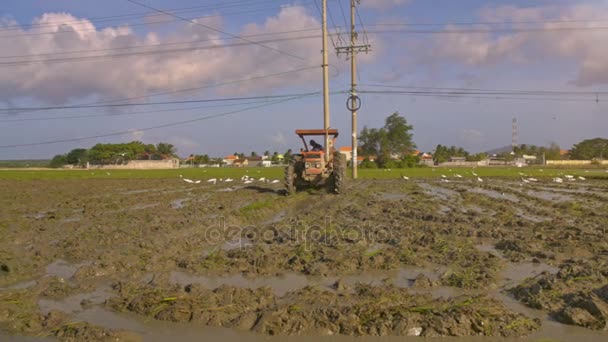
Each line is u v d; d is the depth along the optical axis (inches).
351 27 1216.8
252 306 226.1
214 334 198.5
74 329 201.3
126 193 920.9
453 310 212.2
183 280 276.5
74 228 466.6
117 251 350.0
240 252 335.6
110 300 237.1
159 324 210.4
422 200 702.5
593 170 2053.4
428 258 320.5
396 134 3690.9
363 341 190.5
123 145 4185.5
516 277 276.8
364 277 279.4
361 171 1913.1
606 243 353.7
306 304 226.2
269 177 1576.0
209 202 707.4
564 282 253.6
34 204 717.9
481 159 4463.6
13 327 207.2
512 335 194.9
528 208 584.1
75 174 1886.1
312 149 797.9
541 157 4338.1
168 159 4109.3
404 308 216.2
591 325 202.1
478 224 455.8
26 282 281.1
